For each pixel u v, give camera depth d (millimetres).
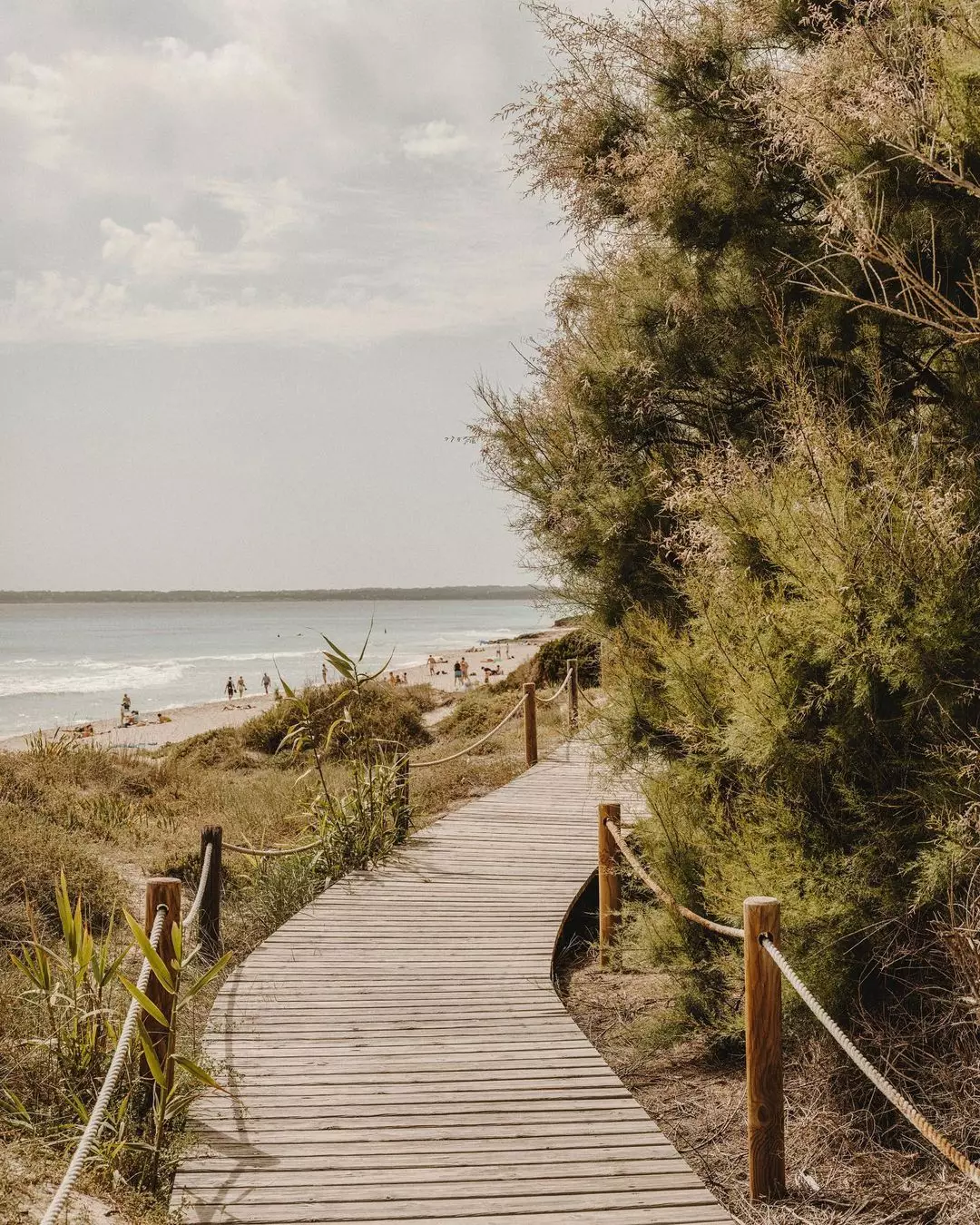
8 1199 3092
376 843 9078
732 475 5590
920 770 4422
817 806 4742
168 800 13656
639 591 7457
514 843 9445
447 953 6500
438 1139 4016
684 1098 5043
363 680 9867
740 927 5129
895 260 4055
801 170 6324
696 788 5566
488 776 13312
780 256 6535
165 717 41656
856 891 4430
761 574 5254
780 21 6492
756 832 4824
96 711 50344
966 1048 4281
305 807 11094
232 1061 4789
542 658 21578
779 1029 3936
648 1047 5461
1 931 7156
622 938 6188
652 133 7164
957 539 4418
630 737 6613
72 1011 4352
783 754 4680
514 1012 5469
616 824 6734
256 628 171375
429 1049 4949
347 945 6676
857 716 4574
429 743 18297
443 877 8375
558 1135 4047
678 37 6828
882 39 4844
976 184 4379
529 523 8438
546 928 7012
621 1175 3730
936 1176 4023
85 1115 3799
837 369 6309
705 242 6758
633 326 7461
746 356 6887
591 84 7270
